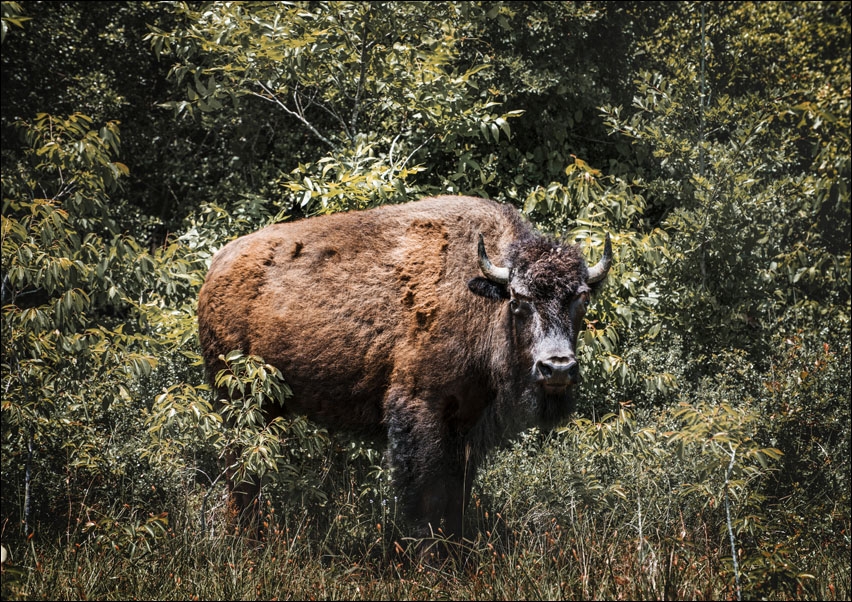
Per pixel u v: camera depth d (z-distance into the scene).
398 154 32.06
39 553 18.78
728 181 28.48
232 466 20.67
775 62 39.22
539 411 20.23
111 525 18.58
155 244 41.16
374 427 22.16
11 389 21.53
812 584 17.91
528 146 36.44
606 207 27.41
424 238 21.89
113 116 40.88
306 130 39.28
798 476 22.53
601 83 37.62
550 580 17.16
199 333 24.44
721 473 20.34
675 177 32.31
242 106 37.50
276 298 22.64
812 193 28.94
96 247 23.78
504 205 22.27
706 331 27.72
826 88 35.47
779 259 30.28
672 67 35.81
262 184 37.34
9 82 41.41
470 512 21.47
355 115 32.69
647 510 20.50
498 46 36.28
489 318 20.73
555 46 36.59
